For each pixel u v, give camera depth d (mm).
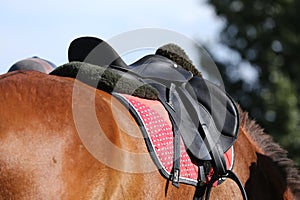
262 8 27781
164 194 5914
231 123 6719
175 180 5957
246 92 27484
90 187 5293
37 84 5215
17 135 4941
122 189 5512
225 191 6582
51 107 5172
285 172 7504
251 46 27906
